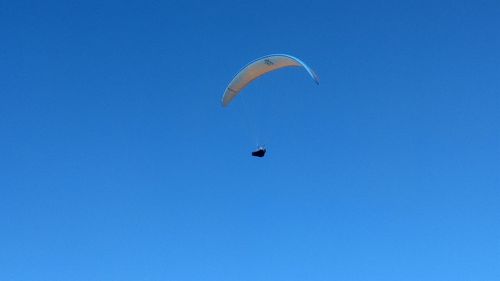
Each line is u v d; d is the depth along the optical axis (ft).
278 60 188.75
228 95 197.57
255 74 194.08
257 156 183.62
